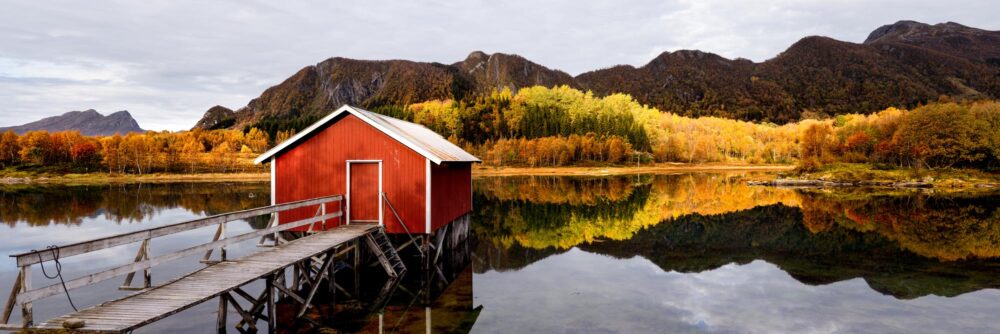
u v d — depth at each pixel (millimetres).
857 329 11180
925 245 21406
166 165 106750
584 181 70312
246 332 10859
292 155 17688
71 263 19250
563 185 61500
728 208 35438
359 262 15664
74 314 8258
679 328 11172
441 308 12695
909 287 14719
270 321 10914
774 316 12078
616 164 126938
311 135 17562
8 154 112562
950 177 58812
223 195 48500
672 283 15281
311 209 17344
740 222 28594
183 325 11328
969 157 63844
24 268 7621
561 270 17078
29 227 28188
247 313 10930
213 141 159750
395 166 16969
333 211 17250
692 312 12367
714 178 76875
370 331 11008
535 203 39656
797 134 180375
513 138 142750
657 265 17891
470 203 24203
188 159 116438
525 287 14805
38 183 77000
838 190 51125
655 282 15414
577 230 26016
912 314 12211
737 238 23453
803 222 28438
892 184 56281
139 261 9625
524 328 11117
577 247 21359
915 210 33625
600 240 23047
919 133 67500
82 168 104188
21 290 7730
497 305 12945
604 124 154750
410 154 16859
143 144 127438
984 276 15969
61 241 23797
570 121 162125
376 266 17406
